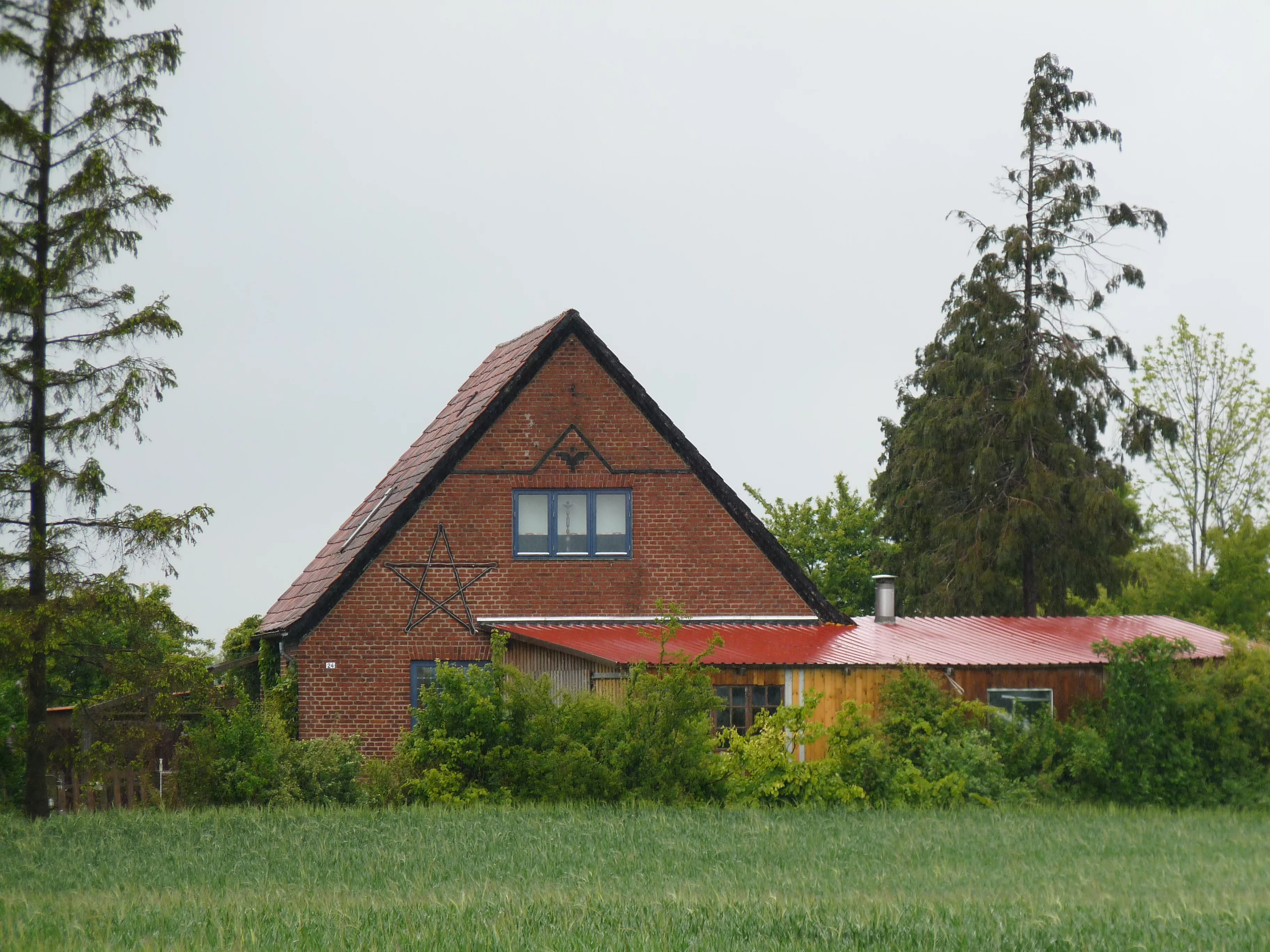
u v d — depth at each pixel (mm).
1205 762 110125
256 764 102562
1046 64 194750
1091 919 56219
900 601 198750
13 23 96438
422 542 131250
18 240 95688
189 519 96438
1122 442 189500
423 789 104062
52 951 50125
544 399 134750
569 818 92062
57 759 98625
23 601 95938
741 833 85438
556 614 132125
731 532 135375
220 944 50531
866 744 104312
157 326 96375
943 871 71062
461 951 50125
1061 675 119500
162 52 97688
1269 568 191625
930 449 188000
